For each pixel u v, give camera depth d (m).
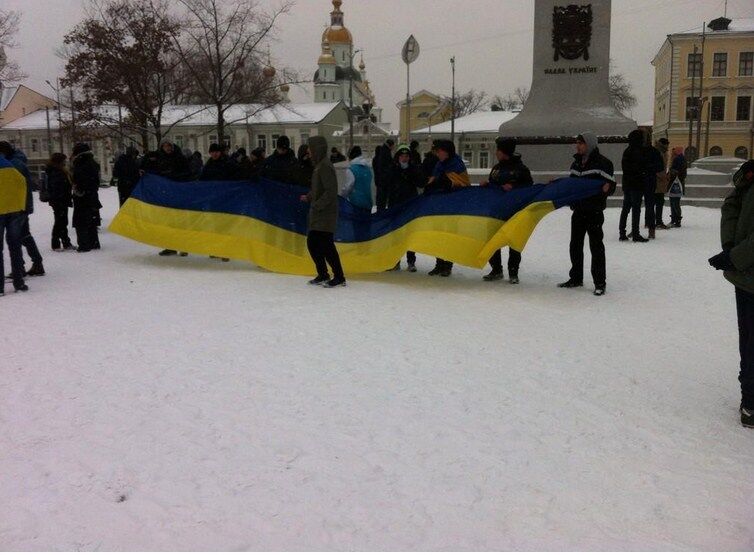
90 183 13.21
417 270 11.17
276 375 6.00
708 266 11.17
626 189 13.55
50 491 4.03
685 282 10.03
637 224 13.59
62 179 13.41
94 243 13.68
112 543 3.52
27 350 6.75
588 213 9.19
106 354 6.60
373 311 8.29
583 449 4.69
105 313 8.25
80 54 38.91
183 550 3.46
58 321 7.89
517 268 10.00
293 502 3.93
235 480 4.17
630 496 4.08
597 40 20.62
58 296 9.26
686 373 6.28
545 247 13.37
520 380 5.98
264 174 11.88
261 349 6.74
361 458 4.47
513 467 4.40
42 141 90.44
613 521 3.80
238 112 69.06
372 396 5.54
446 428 4.96
